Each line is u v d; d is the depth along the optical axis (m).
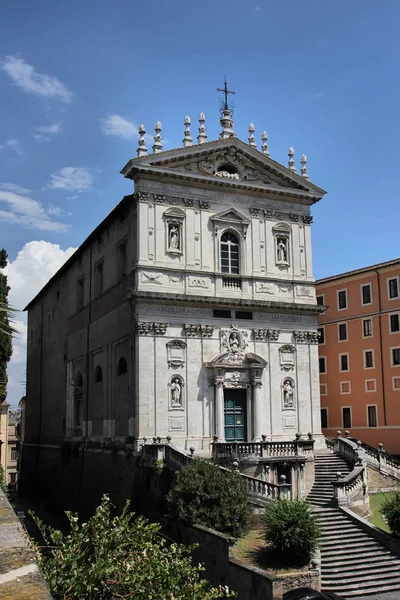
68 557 9.21
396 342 51.97
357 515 29.84
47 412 56.19
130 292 36.72
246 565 23.34
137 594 9.30
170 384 36.97
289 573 22.89
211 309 38.75
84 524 10.60
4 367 37.44
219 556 24.89
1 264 39.53
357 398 54.62
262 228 41.41
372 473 37.81
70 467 46.91
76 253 49.75
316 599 20.16
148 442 35.69
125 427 38.25
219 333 38.75
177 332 37.72
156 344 36.97
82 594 8.81
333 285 57.94
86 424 45.12
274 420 39.31
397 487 38.12
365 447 39.62
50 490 51.81
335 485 31.25
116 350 40.75
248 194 41.28
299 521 24.33
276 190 41.66
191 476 28.30
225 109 42.62
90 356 45.56
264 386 39.44
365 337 54.53
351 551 27.03
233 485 27.92
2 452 78.25
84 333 47.12
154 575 9.80
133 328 37.38
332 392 56.94
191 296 37.81
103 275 44.34
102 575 9.00
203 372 37.94
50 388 55.88
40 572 5.64
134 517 34.06
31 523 45.12
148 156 38.06
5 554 6.06
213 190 40.22
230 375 38.47
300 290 41.81
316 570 23.30
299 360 40.88
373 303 54.19
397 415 51.19
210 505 27.38
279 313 40.75
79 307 49.53
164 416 36.41
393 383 51.81
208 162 40.28
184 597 10.08
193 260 38.91
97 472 41.25
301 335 41.19
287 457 32.84
